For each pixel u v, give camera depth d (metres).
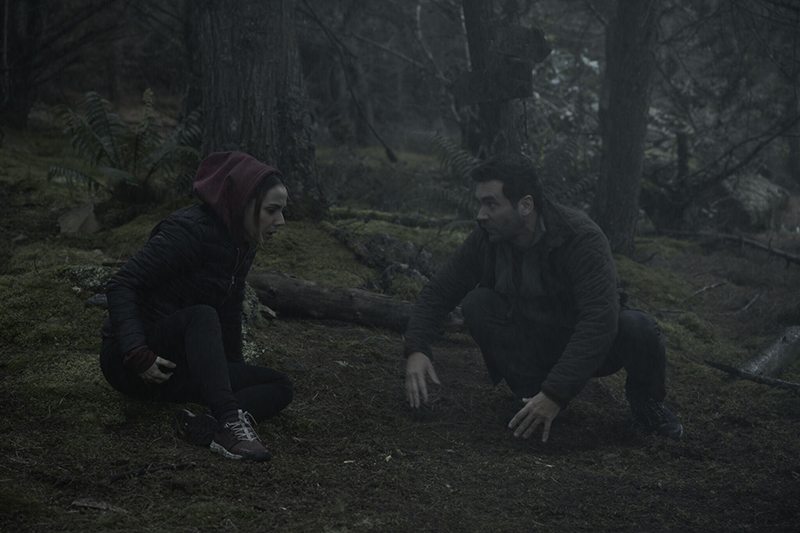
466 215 6.61
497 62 4.74
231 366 2.71
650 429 3.17
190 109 7.01
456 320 4.29
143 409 2.71
